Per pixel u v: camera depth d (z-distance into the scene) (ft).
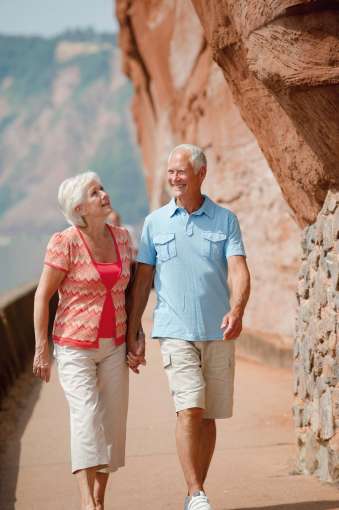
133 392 42.19
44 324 21.09
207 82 57.41
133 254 22.33
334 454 23.15
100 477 21.35
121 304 21.31
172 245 21.71
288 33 20.81
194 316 21.57
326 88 21.15
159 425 35.01
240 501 23.25
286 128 23.65
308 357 25.12
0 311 48.80
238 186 51.03
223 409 21.91
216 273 21.71
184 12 65.05
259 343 48.73
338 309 22.75
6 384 43.73
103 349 21.07
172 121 73.61
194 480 20.84
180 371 21.43
